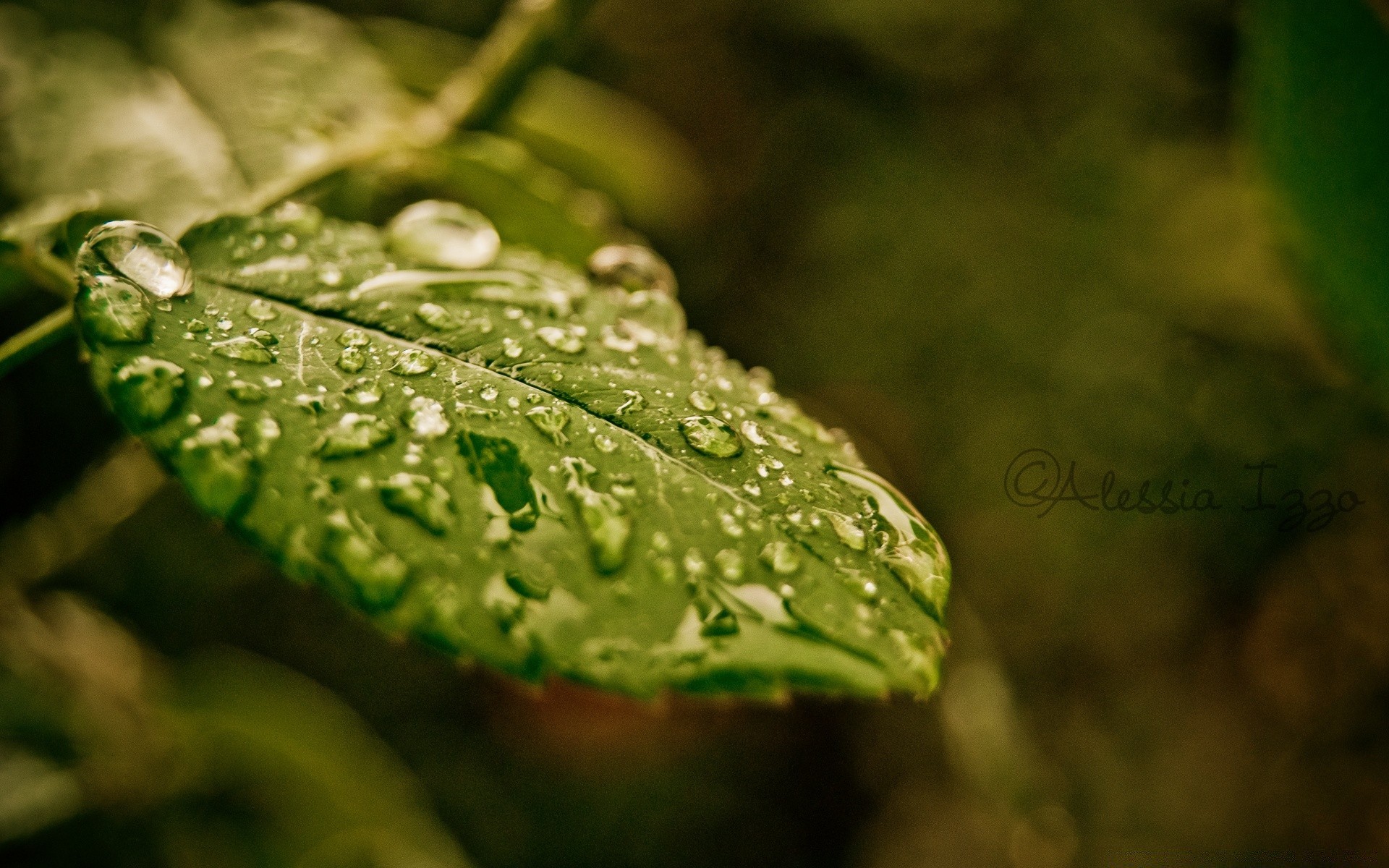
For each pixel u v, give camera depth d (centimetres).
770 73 85
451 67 28
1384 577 81
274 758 27
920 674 16
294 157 21
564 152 29
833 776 74
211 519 16
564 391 17
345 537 16
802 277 83
